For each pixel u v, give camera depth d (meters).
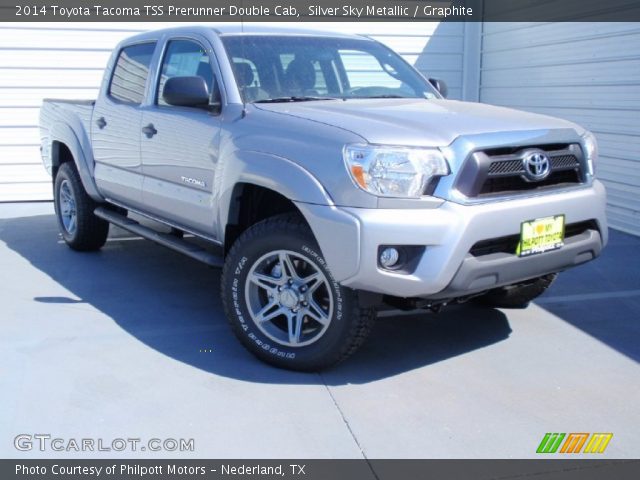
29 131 9.16
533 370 4.10
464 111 4.28
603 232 4.36
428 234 3.52
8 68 8.94
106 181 5.89
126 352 4.30
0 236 7.42
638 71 7.12
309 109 4.16
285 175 3.78
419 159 3.56
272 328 4.08
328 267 3.62
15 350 4.31
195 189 4.70
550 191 4.00
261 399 3.71
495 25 9.81
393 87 5.18
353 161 3.54
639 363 4.20
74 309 5.09
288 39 5.02
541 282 4.83
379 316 5.03
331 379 3.96
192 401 3.68
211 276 5.96
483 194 3.74
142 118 5.22
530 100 9.08
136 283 5.75
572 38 8.13
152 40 5.46
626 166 7.42
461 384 3.91
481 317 5.00
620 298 5.39
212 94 4.61
